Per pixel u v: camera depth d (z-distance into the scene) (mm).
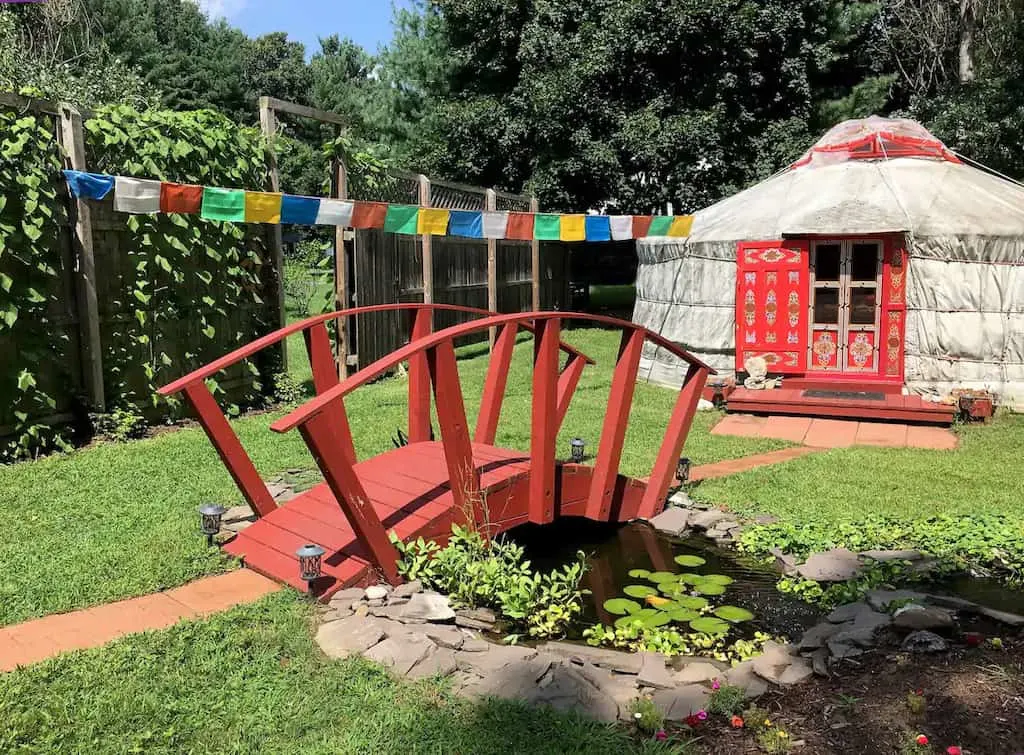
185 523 4570
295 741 2562
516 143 16547
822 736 2639
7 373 5750
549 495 4418
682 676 3100
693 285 9844
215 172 7332
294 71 40531
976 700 2781
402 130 19641
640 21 15039
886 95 17422
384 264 10000
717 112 15297
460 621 3545
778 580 4332
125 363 6652
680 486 5742
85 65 16094
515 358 11773
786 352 9320
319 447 3455
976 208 8805
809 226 9016
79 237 6156
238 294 7809
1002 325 8430
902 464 6328
